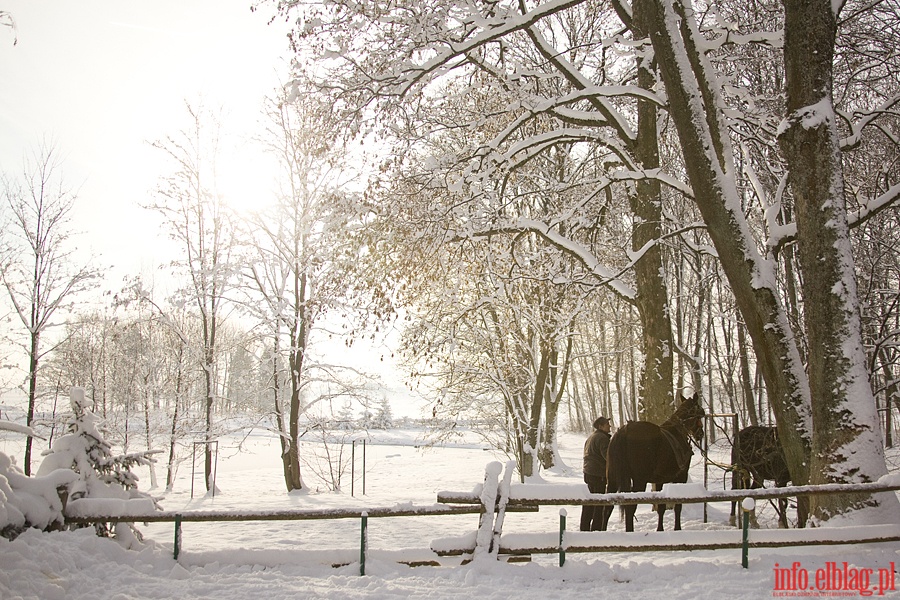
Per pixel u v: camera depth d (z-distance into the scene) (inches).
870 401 342.0
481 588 253.3
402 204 519.8
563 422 2812.5
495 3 474.0
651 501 292.2
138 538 304.0
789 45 380.5
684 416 463.2
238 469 1339.8
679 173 973.2
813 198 363.6
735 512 469.1
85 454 308.3
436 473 1139.3
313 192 869.8
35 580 233.0
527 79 577.3
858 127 448.1
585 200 541.3
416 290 555.8
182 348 1046.4
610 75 712.4
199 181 964.6
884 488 300.4
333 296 574.6
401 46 483.2
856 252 724.7
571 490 293.1
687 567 280.7
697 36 429.7
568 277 609.6
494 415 1061.8
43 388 1007.0
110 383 1190.9
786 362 390.0
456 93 605.6
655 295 566.6
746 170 536.4
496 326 898.1
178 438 971.3
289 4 476.4
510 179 657.0
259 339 931.3
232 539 415.5
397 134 518.6
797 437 382.3
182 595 242.1
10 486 272.2
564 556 281.9
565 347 1154.7
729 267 405.7
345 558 285.7
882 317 657.6
